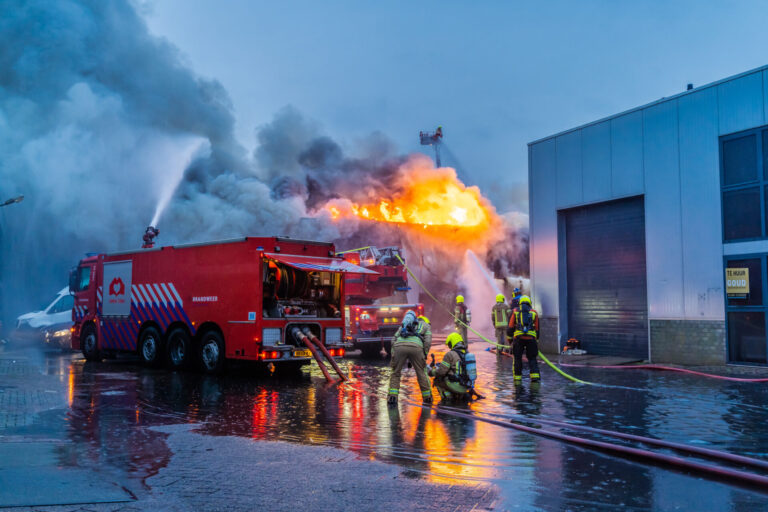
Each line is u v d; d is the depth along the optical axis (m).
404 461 4.83
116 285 14.09
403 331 7.97
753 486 4.14
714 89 12.27
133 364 13.98
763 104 11.48
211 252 11.81
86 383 10.15
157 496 3.89
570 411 7.17
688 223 12.58
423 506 3.70
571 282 15.44
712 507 3.71
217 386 9.95
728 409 7.23
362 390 9.40
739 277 11.74
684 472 4.50
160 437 5.78
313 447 5.33
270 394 8.97
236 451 5.18
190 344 12.17
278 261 10.82
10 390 8.96
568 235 15.54
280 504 3.74
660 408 7.33
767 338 11.26
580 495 3.94
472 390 8.22
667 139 13.05
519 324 9.96
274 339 11.02
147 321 13.12
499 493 3.96
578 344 15.08
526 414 7.00
